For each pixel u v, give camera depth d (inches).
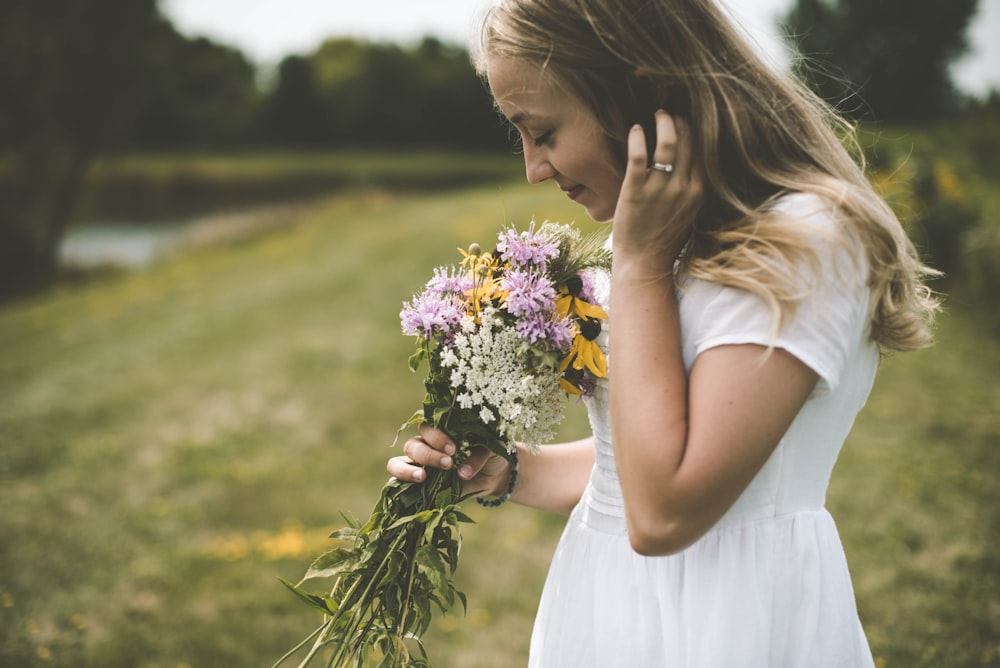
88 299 493.7
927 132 585.3
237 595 144.3
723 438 34.9
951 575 134.0
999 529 151.6
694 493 35.0
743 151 39.2
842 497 167.9
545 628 48.8
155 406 266.4
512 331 45.4
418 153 2233.0
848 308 36.6
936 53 1196.5
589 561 46.6
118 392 283.3
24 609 138.7
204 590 146.3
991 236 322.7
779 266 35.5
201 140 2123.5
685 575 41.5
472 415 47.3
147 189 1250.6
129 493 194.2
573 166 42.8
